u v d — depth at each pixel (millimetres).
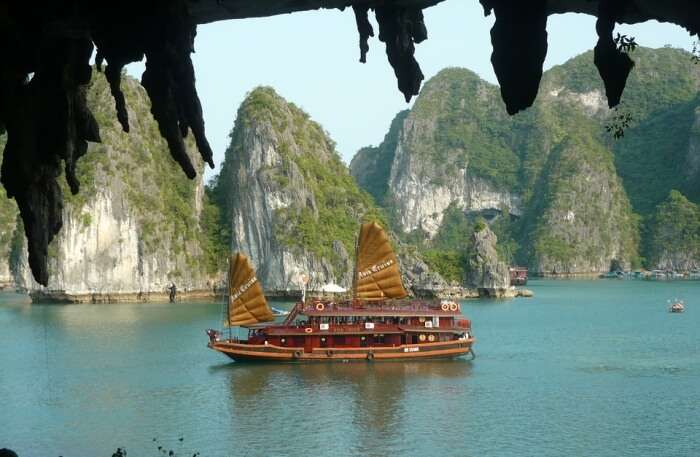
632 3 20016
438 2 22766
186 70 21609
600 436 49656
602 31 18859
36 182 23750
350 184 191250
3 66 22531
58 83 23312
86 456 46250
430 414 55312
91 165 160625
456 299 170500
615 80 18906
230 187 181625
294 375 69125
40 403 58750
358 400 59594
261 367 72875
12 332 100438
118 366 73625
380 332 76188
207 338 93188
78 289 155875
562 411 56000
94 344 88312
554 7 21422
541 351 84312
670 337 97562
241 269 77438
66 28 22031
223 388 63875
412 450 47188
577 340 94000
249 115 175375
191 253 172125
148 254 163125
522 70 19391
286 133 175625
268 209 167750
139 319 117812
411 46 23656
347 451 47062
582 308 146625
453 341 77250
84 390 63031
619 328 108438
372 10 23297
